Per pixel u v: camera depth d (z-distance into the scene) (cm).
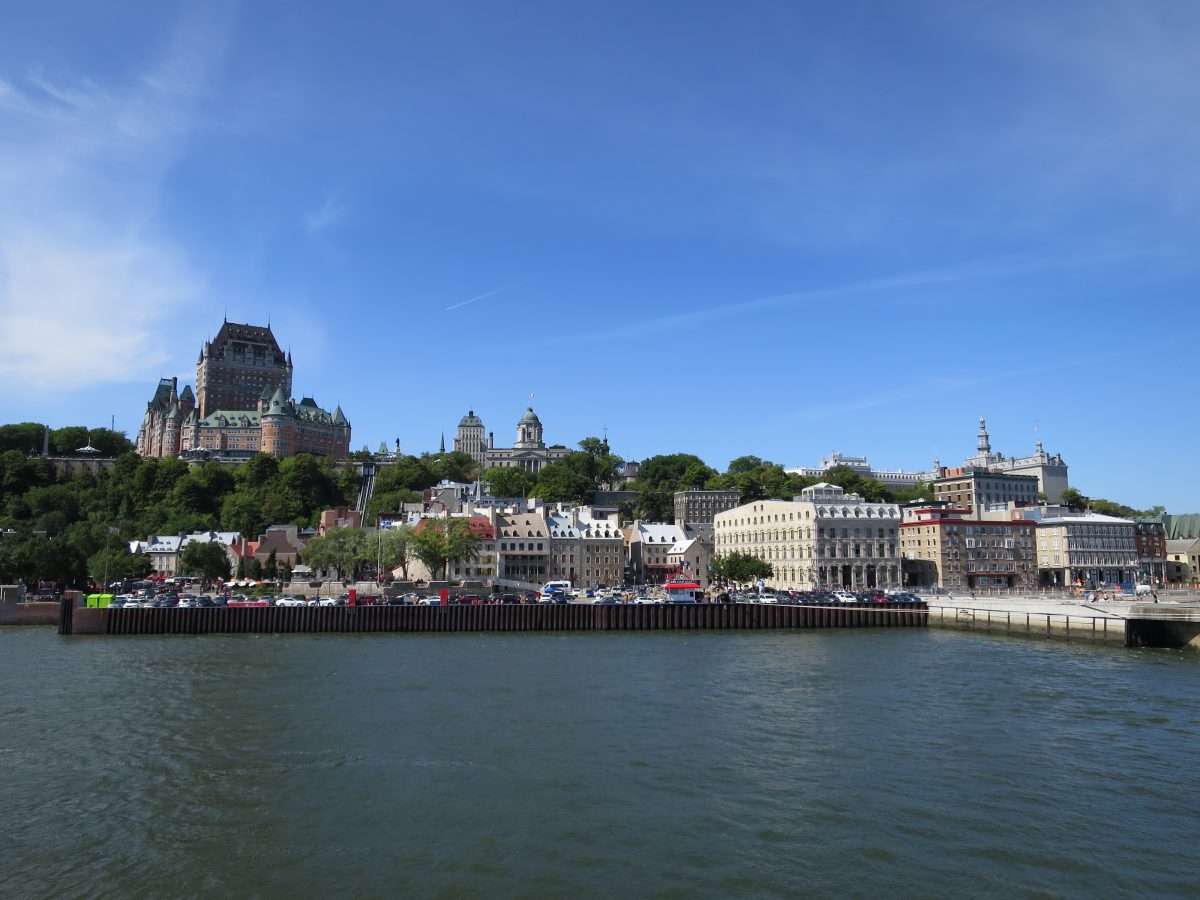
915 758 5697
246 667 9525
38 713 7044
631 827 4494
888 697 7694
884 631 13950
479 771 5419
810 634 13438
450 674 8988
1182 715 6969
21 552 18238
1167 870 3991
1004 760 5659
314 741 6122
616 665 9688
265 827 4516
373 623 13725
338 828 4500
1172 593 16900
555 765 5538
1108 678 8756
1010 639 12600
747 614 14375
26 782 5234
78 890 3828
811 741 6125
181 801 4903
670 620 14212
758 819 4597
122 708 7225
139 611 13388
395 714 6969
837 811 4712
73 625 13250
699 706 7300
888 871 3969
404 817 4647
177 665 9688
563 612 14038
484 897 3747
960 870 3981
